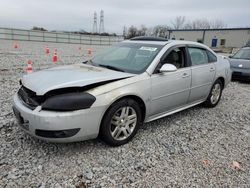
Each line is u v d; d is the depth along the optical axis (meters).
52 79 3.40
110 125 3.46
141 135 4.07
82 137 3.23
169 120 4.83
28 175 2.90
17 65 11.23
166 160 3.38
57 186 2.74
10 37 35.16
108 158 3.33
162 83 4.07
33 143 3.60
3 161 3.13
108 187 2.78
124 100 3.54
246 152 3.73
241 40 52.03
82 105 3.11
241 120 5.11
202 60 5.20
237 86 8.70
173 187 2.83
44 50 21.30
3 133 3.88
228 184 2.93
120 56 4.51
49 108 3.04
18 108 3.33
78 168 3.08
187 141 3.97
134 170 3.11
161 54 4.20
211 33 55.84
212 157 3.52
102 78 3.47
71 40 39.62
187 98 4.76
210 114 5.34
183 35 60.50
